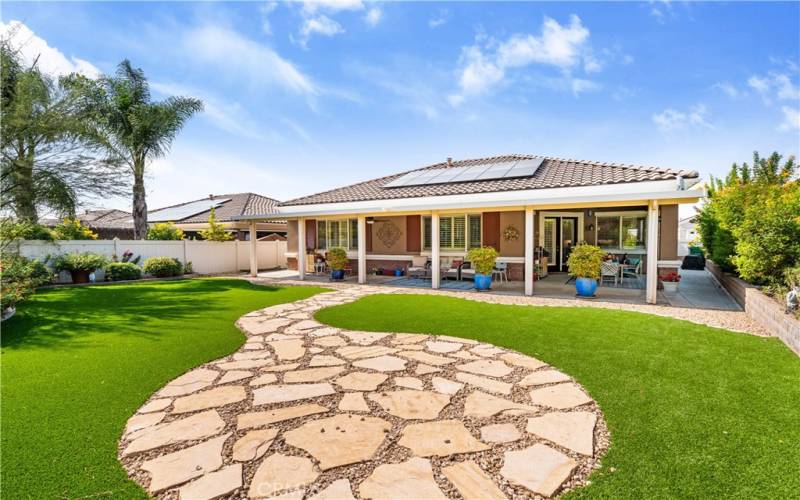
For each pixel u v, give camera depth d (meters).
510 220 14.68
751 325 7.73
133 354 6.16
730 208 12.75
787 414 3.90
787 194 10.89
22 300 10.07
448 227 15.84
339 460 3.25
